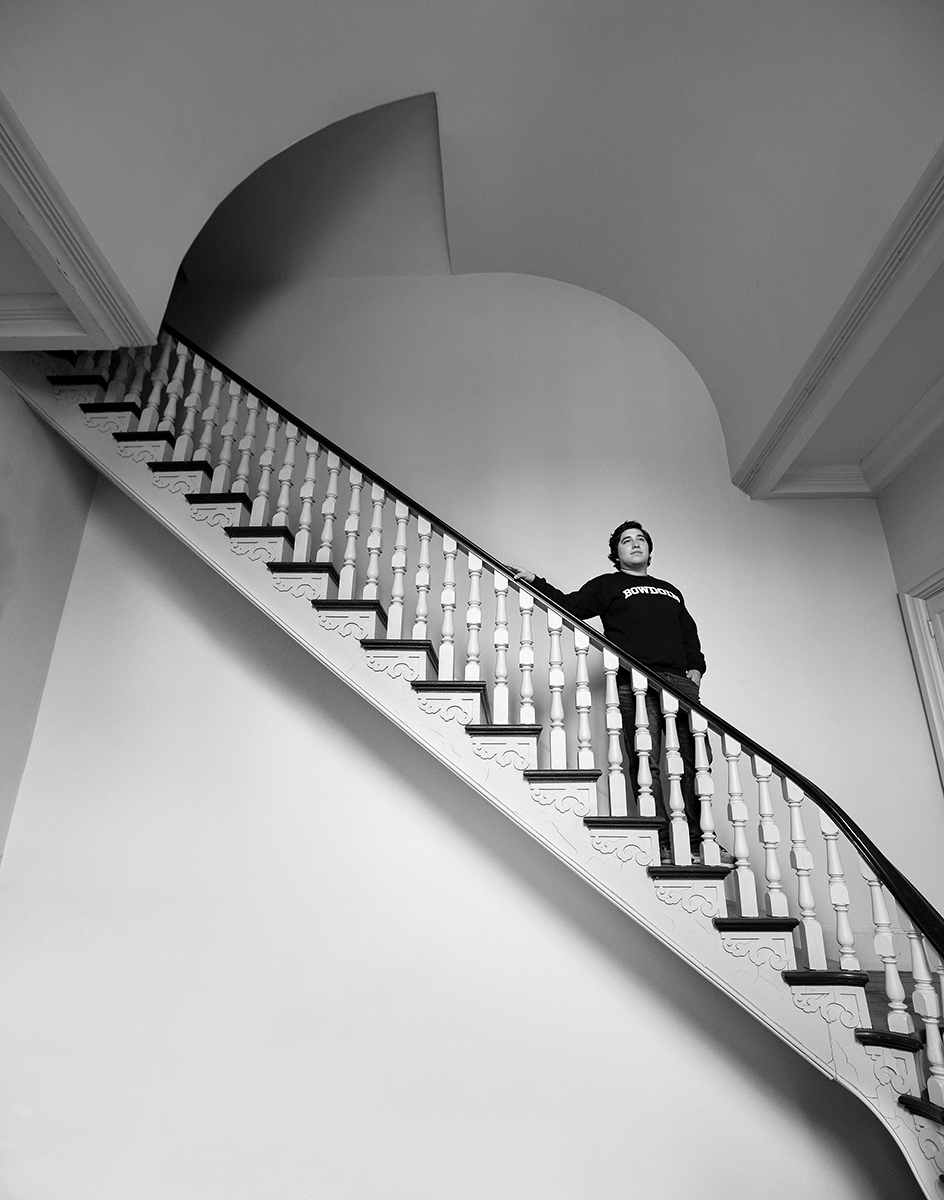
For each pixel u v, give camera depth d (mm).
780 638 4227
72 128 2758
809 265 3451
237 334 5000
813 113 3133
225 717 3961
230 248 4953
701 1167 3174
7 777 3738
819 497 4508
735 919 2783
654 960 3486
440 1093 3332
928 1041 2488
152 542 4328
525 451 4629
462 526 4445
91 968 3545
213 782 3844
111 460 3744
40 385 3867
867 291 3135
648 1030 3377
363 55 3574
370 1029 3432
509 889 3627
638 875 2906
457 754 3135
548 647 4133
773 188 3508
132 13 2775
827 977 2678
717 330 4387
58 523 4125
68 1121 3311
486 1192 3189
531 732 3102
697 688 3535
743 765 3943
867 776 3939
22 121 2557
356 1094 3342
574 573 4352
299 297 5074
